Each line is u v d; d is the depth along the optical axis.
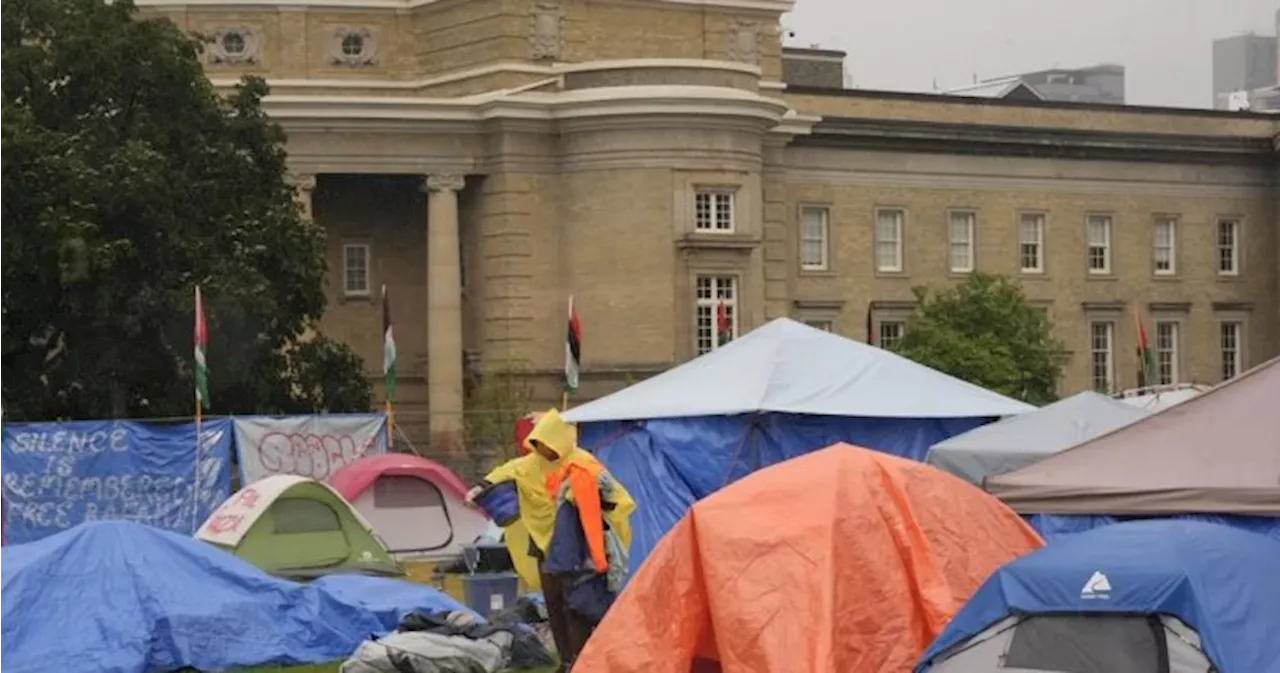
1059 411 28.86
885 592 17.72
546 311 68.75
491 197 69.06
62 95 51.34
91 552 22.52
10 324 50.06
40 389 50.53
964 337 70.88
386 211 72.88
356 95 73.00
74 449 37.81
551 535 20.64
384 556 32.09
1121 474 21.41
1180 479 20.91
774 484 18.27
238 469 40.91
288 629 22.91
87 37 50.81
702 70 68.56
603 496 20.47
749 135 68.88
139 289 49.41
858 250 78.81
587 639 19.75
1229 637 15.30
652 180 67.38
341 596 23.34
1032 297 83.06
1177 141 86.88
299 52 74.25
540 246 68.75
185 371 50.72
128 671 21.53
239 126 53.75
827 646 17.11
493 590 26.66
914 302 79.88
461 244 71.44
